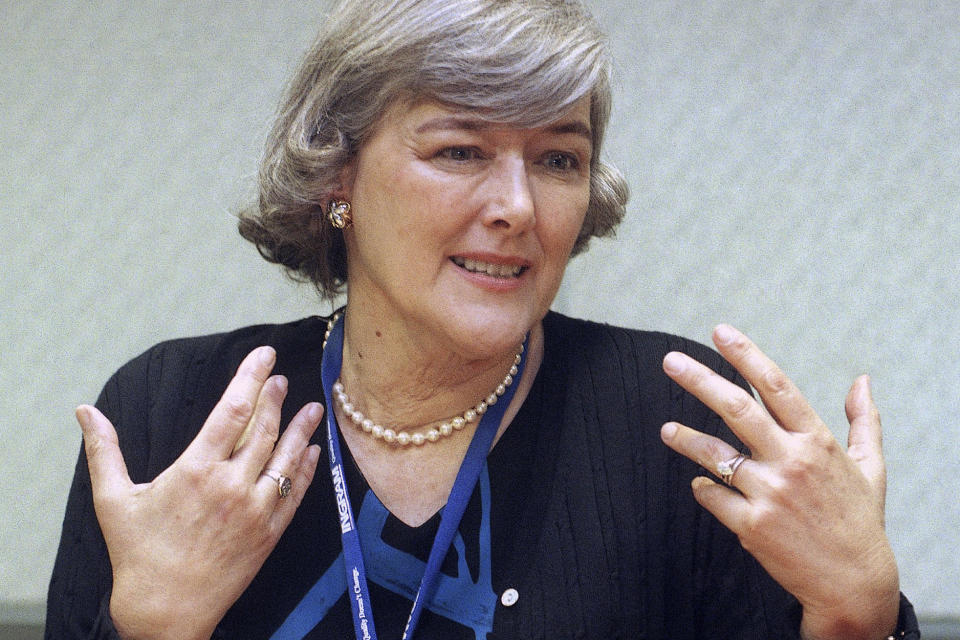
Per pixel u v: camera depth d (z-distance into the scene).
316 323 2.24
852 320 3.42
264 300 3.55
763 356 1.66
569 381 2.06
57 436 3.55
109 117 3.53
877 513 1.65
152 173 3.54
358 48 1.76
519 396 2.03
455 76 1.64
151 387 2.17
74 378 3.55
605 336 2.15
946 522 3.41
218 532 1.71
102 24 3.52
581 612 1.84
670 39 3.44
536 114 1.68
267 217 2.07
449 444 1.98
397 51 1.69
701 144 3.44
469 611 1.84
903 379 3.42
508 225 1.72
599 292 3.46
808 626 1.69
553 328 2.16
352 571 1.85
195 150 3.53
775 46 3.43
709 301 3.45
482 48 1.64
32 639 3.40
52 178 3.54
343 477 1.94
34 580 3.52
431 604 1.84
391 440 1.98
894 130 3.41
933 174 3.40
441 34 1.66
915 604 3.40
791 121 3.43
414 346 1.90
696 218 3.45
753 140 3.44
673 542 1.94
